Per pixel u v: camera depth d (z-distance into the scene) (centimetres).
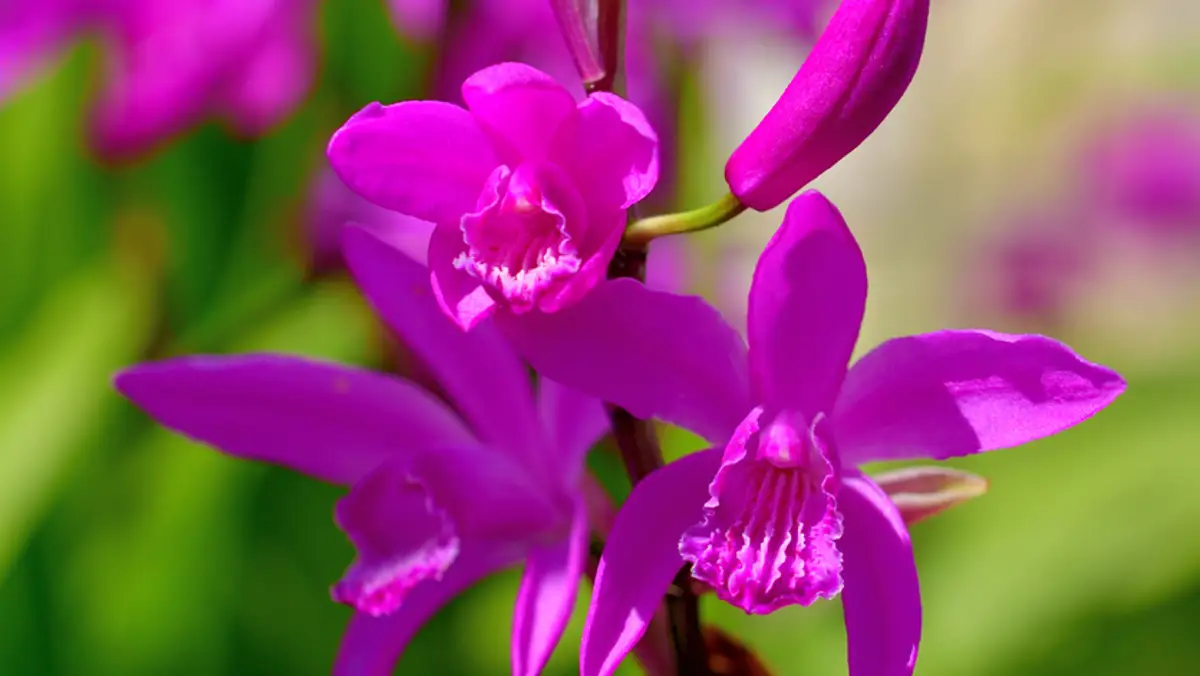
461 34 37
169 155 38
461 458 28
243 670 36
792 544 27
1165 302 61
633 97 37
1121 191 61
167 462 36
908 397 27
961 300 65
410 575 28
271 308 37
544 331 27
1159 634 41
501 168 26
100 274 37
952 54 78
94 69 38
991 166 76
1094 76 71
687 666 28
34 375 35
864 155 83
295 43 38
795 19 41
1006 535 43
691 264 37
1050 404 27
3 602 35
